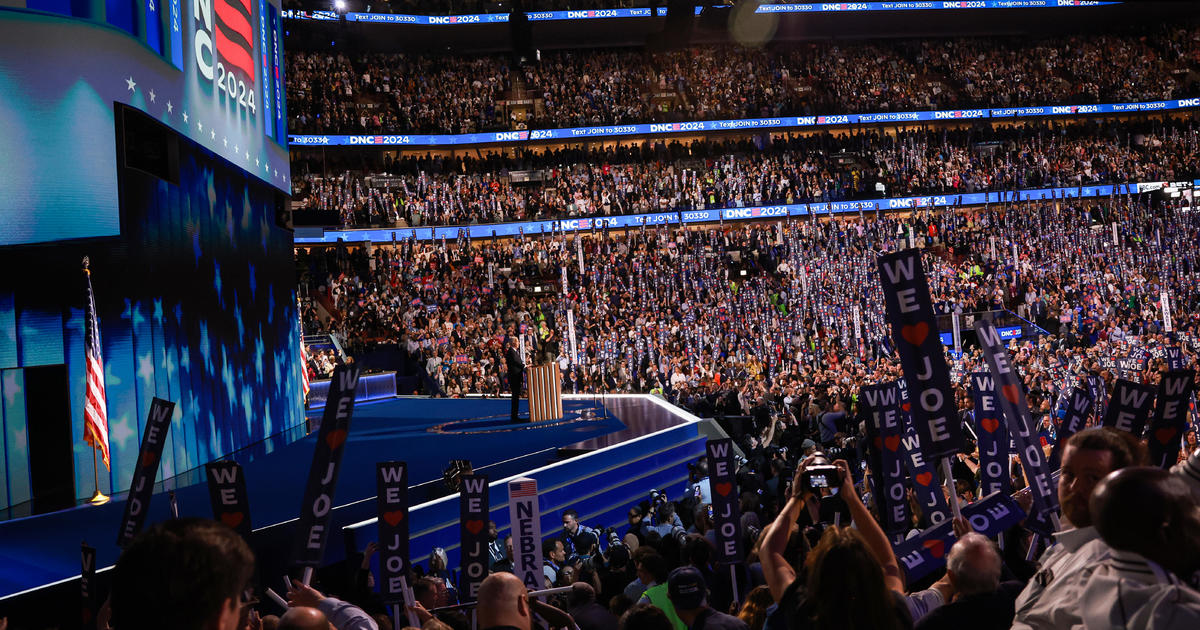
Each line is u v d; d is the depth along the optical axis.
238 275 19.17
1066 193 48.41
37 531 11.11
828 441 18.22
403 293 37.97
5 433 13.27
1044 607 3.04
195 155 17.00
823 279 39.69
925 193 47.50
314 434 20.89
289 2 47.50
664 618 4.41
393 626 6.16
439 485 12.80
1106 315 37.56
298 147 46.41
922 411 4.86
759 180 47.31
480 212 44.47
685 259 41.25
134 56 13.84
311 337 34.06
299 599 4.39
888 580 3.74
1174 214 45.59
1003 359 5.21
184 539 2.23
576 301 37.28
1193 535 2.56
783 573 3.78
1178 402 5.91
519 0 45.12
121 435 14.06
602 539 13.84
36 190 12.81
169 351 15.51
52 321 13.55
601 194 45.97
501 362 32.81
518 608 3.88
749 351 33.38
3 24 12.64
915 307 4.84
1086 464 3.38
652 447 18.16
